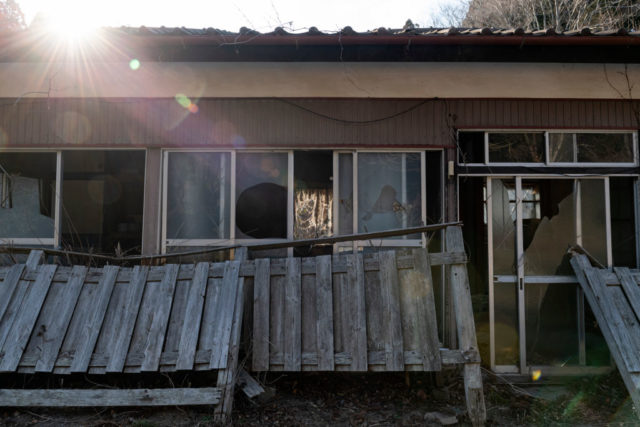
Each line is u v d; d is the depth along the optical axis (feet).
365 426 13.10
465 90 17.62
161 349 13.57
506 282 17.88
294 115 17.78
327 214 18.11
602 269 16.16
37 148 17.89
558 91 17.61
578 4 46.16
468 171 17.61
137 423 12.50
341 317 14.19
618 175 17.70
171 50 16.75
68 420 12.98
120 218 24.22
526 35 15.72
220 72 17.62
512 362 17.62
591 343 17.60
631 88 17.53
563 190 18.10
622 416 13.99
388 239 17.63
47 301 14.61
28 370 13.46
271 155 18.11
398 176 17.88
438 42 16.02
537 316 17.72
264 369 13.79
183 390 12.89
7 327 14.03
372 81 17.62
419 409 14.20
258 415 13.42
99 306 14.40
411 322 13.87
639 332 14.42
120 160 23.65
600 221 17.87
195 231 17.83
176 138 17.78
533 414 14.11
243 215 17.97
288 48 16.69
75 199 22.27
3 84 17.66
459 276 14.06
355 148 17.71
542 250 17.95
